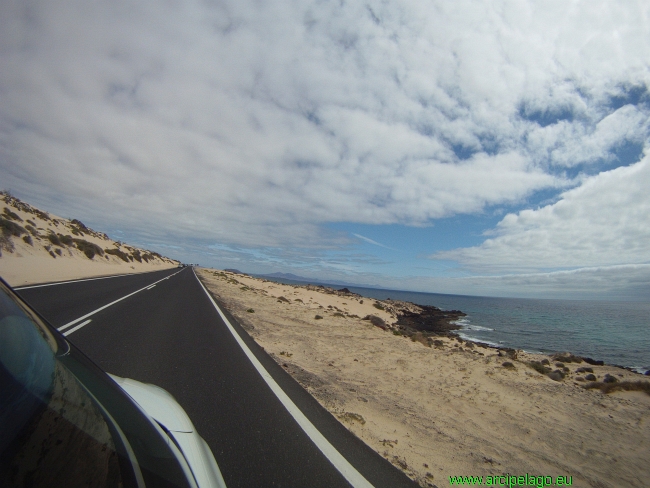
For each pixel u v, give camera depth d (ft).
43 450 3.81
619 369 49.29
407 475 12.05
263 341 33.45
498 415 20.88
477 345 79.20
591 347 97.25
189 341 28.17
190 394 16.62
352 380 24.36
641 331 156.04
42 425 4.03
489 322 180.86
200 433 12.75
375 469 11.70
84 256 112.27
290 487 9.96
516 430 18.94
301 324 47.75
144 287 72.95
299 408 16.37
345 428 14.82
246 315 49.67
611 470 15.47
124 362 20.54
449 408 21.22
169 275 144.66
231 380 19.43
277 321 47.73
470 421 19.60
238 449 11.85
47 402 4.37
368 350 34.78
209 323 38.37
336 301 149.79
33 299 38.99
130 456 4.98
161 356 22.71
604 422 21.07
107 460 4.57
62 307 36.70
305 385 20.94
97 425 4.90
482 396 23.91
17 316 5.32
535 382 28.99
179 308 47.88
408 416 18.75
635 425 20.90
